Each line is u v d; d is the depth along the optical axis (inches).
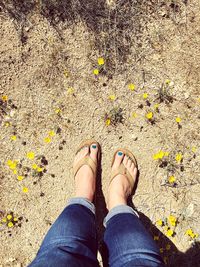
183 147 35.3
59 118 36.0
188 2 34.9
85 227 28.6
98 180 35.9
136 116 35.6
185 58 35.2
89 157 35.1
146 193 35.7
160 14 35.1
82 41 35.6
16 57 35.9
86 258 26.1
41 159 36.1
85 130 35.9
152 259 25.9
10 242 36.6
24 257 36.4
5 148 36.3
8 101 36.1
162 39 35.3
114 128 35.8
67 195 36.1
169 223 35.5
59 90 35.9
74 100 35.9
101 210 35.9
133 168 35.3
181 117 35.3
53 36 35.7
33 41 35.8
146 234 28.3
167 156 35.4
